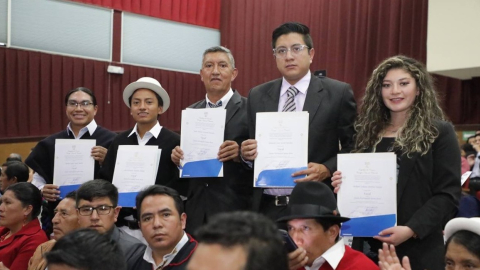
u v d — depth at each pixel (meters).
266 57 8.75
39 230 3.44
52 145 4.01
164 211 2.42
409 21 7.17
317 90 2.84
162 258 2.47
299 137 2.66
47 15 7.46
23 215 3.40
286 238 1.93
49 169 4.00
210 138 3.03
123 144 3.52
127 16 8.20
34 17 7.36
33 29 7.36
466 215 3.77
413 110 2.49
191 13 8.82
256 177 2.65
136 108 3.47
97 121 7.95
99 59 7.94
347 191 2.40
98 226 2.81
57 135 4.10
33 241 3.31
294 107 2.86
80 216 2.83
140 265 2.54
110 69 7.94
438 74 6.53
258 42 8.82
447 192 2.34
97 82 7.92
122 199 3.20
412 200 2.38
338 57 7.89
